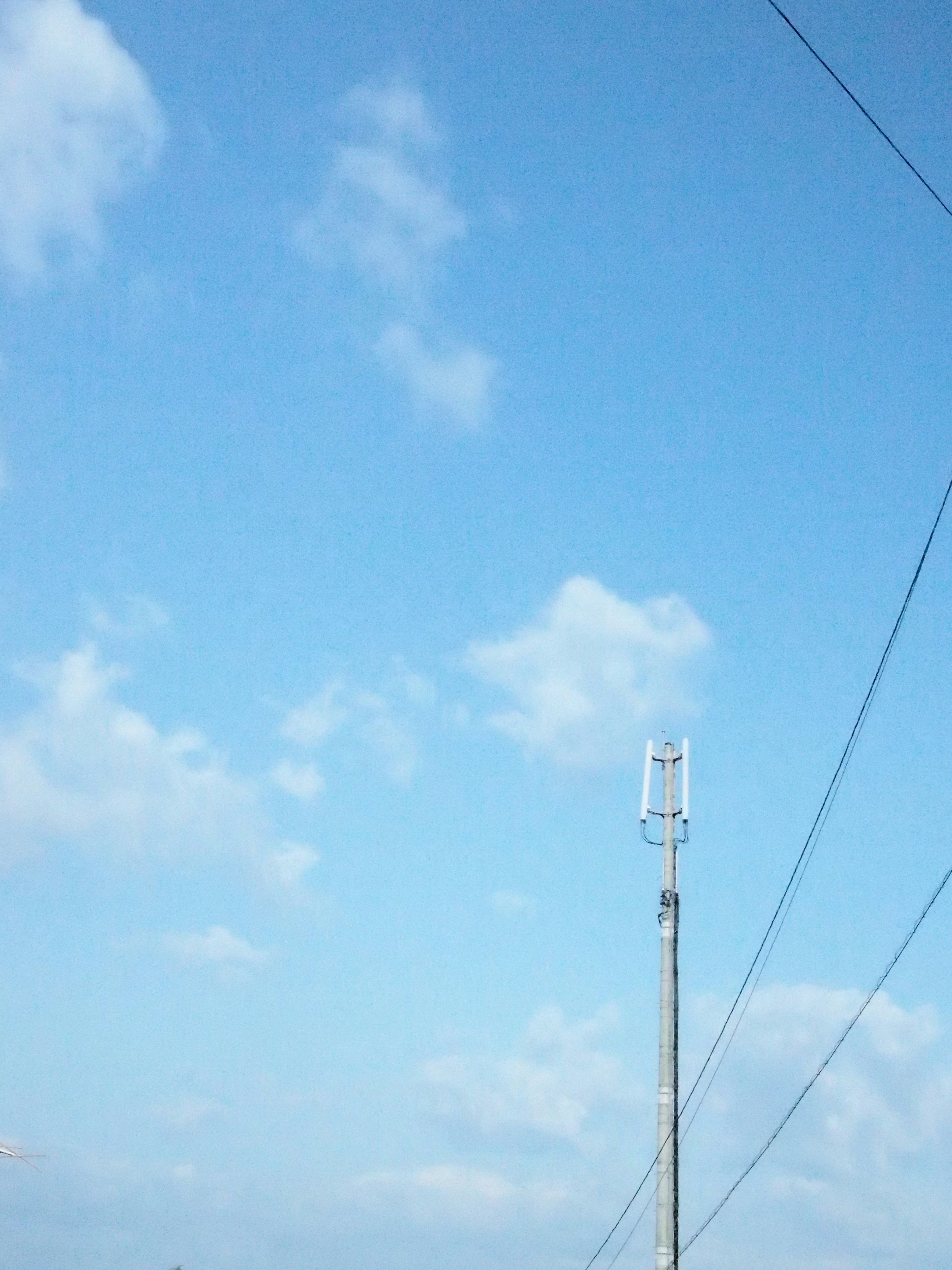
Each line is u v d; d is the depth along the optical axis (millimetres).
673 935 33375
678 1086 32000
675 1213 30906
